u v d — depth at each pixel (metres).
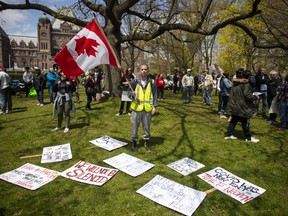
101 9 12.43
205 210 3.46
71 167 4.69
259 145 6.07
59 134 6.77
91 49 5.30
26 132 6.99
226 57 23.89
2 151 5.56
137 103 5.25
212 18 19.75
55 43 101.00
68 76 5.18
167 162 5.00
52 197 3.71
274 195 3.91
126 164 4.81
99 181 4.15
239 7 15.55
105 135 6.66
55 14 12.11
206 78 11.84
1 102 9.86
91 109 10.17
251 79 9.20
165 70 45.59
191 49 28.81
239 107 6.03
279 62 20.61
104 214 3.32
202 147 5.88
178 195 3.76
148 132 5.44
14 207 3.47
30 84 15.46
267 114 10.31
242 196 3.83
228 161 5.12
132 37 12.19
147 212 3.36
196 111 10.24
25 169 4.61
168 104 11.88
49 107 11.15
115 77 12.59
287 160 5.23
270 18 11.77
